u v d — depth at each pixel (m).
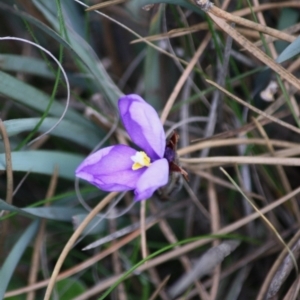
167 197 0.55
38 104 0.57
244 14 0.58
